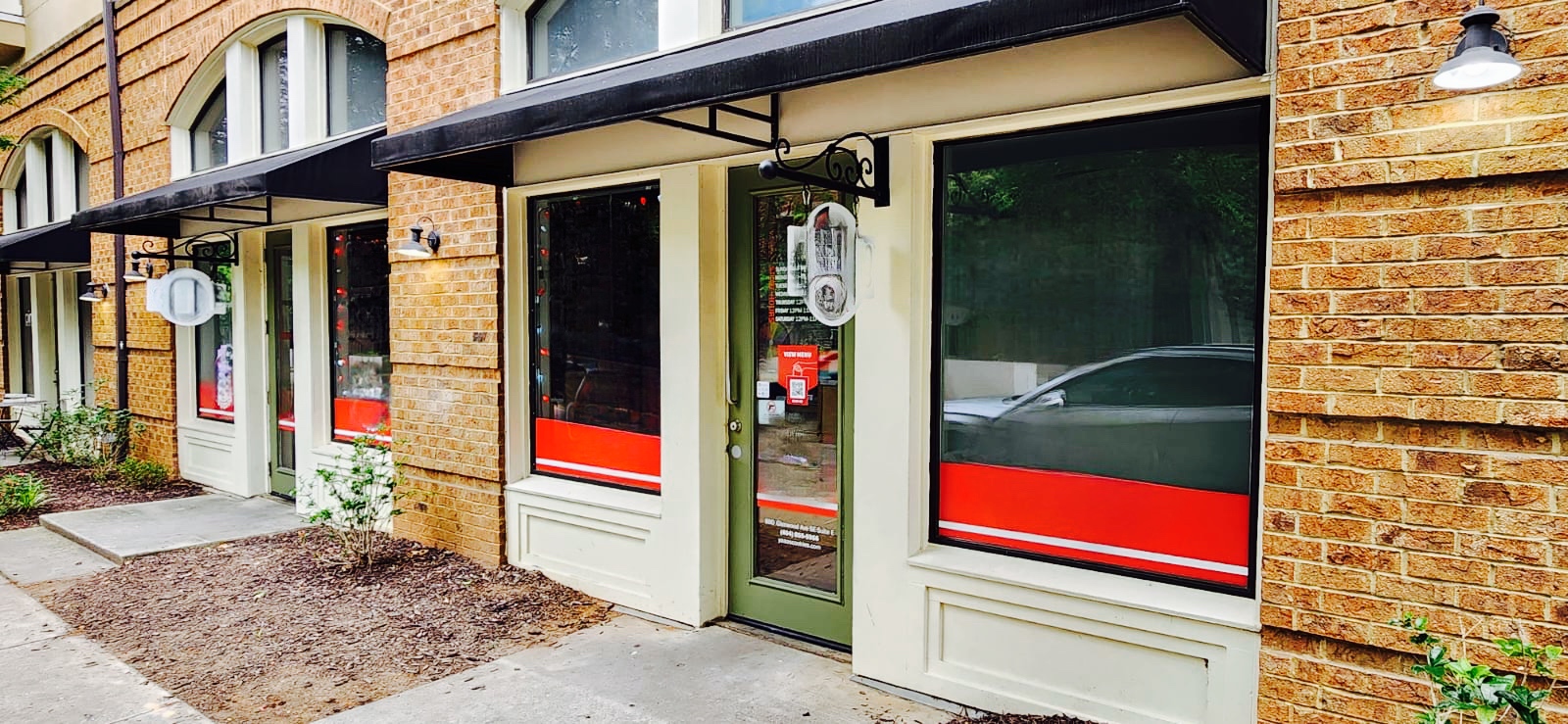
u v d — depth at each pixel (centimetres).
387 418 640
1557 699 238
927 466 366
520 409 528
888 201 361
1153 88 298
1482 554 245
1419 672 227
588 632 440
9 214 1152
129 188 865
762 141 394
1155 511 318
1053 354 339
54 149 1037
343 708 360
